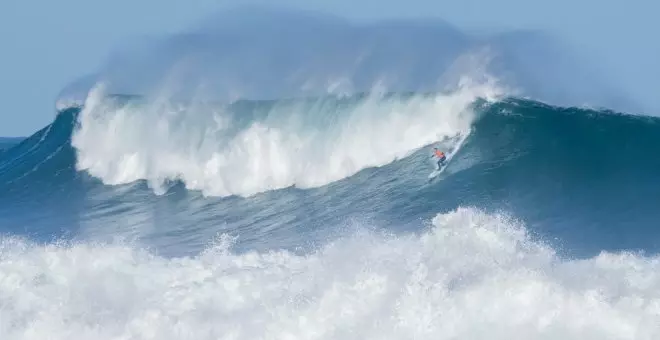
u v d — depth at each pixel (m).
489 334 36.44
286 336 38.00
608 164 74.69
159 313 39.78
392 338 37.12
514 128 77.75
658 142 75.88
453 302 38.09
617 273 40.75
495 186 73.62
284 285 42.19
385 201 74.00
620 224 64.56
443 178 75.44
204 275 44.72
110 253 48.34
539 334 35.97
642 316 36.06
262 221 72.81
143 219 76.94
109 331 39.25
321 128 81.44
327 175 80.12
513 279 38.91
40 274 44.69
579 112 78.44
